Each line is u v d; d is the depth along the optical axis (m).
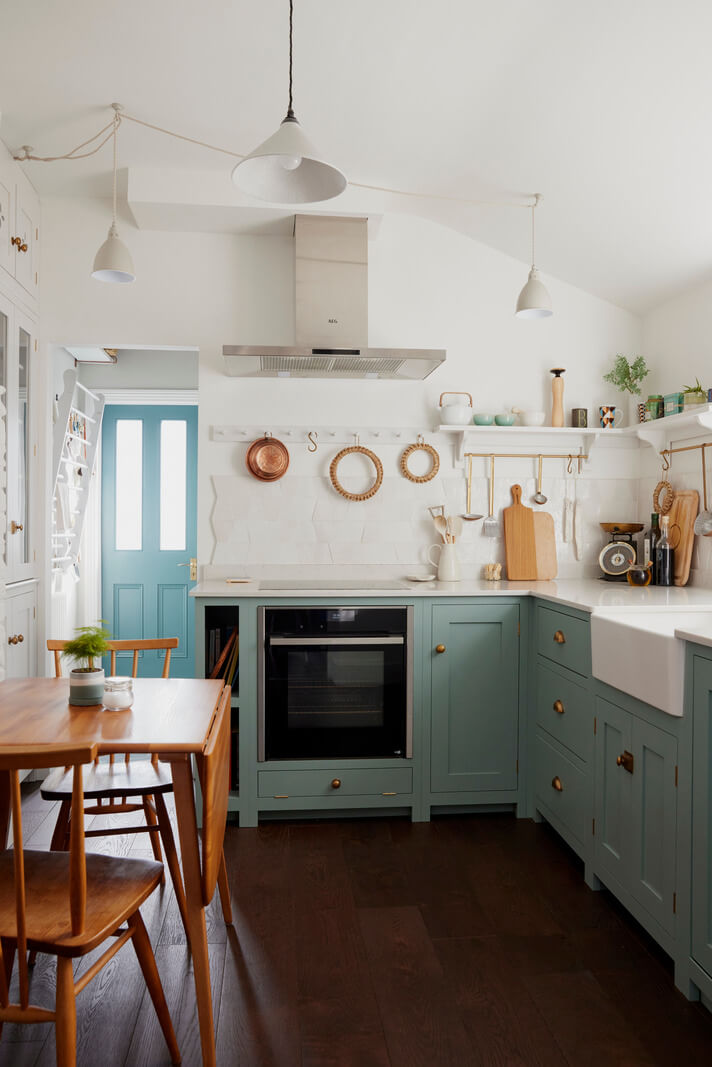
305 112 2.81
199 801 3.02
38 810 3.06
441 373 3.74
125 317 3.61
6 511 3.09
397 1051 1.72
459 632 3.14
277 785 3.07
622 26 2.10
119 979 1.99
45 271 3.57
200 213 3.40
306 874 2.62
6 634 3.10
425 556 3.71
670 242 3.08
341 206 3.39
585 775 2.58
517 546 3.70
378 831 3.02
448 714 3.13
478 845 2.88
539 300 3.12
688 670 1.92
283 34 2.34
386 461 3.71
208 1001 1.64
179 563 5.08
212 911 2.35
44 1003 1.89
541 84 2.47
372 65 2.50
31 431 3.46
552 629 2.93
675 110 2.36
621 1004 1.90
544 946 2.16
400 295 3.73
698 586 3.29
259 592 3.04
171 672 5.07
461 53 2.40
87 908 1.50
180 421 5.09
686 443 3.40
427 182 3.31
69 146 3.09
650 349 3.78
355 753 3.10
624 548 3.62
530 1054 1.72
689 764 1.92
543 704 3.04
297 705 3.08
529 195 3.19
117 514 5.07
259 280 3.66
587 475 3.80
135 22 2.30
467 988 1.96
